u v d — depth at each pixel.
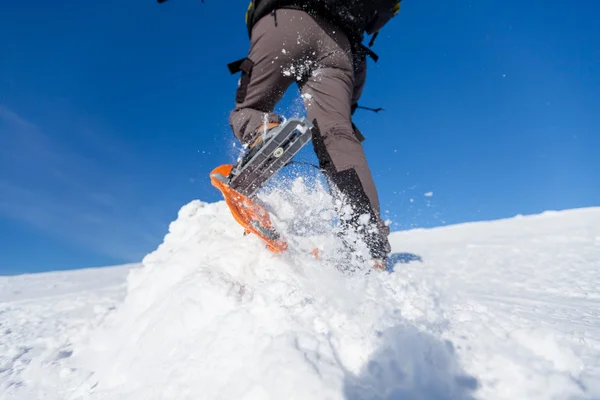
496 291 1.54
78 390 1.02
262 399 0.73
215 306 1.05
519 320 1.06
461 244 3.79
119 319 1.35
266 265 1.30
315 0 1.46
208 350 0.89
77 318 1.87
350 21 1.51
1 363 1.30
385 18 1.59
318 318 0.94
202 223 1.83
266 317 0.96
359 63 1.69
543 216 5.80
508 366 0.78
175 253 1.48
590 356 0.83
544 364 0.78
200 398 0.77
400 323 0.94
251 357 0.83
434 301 1.19
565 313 1.14
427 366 0.80
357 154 1.46
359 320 0.97
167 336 1.00
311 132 1.40
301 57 1.50
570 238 3.38
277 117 1.50
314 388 0.71
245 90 1.55
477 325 0.97
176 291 1.11
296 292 1.05
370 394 0.72
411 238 5.36
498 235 4.42
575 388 0.70
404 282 1.32
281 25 1.46
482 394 0.72
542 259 2.39
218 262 1.29
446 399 0.71
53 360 1.25
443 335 0.91
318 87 1.51
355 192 1.41
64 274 5.10
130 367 0.99
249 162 1.37
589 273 1.82
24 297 3.08
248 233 1.44
